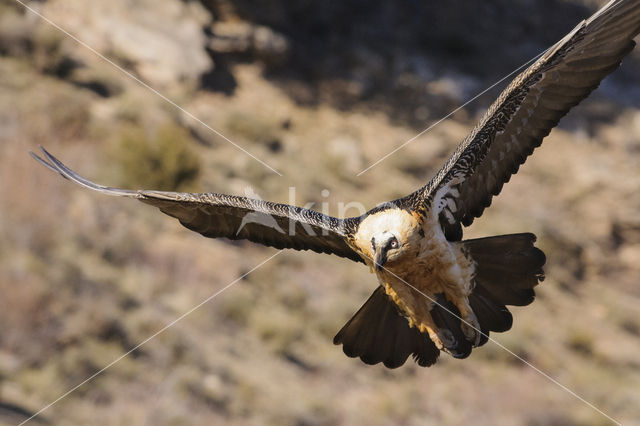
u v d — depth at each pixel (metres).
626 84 35.16
